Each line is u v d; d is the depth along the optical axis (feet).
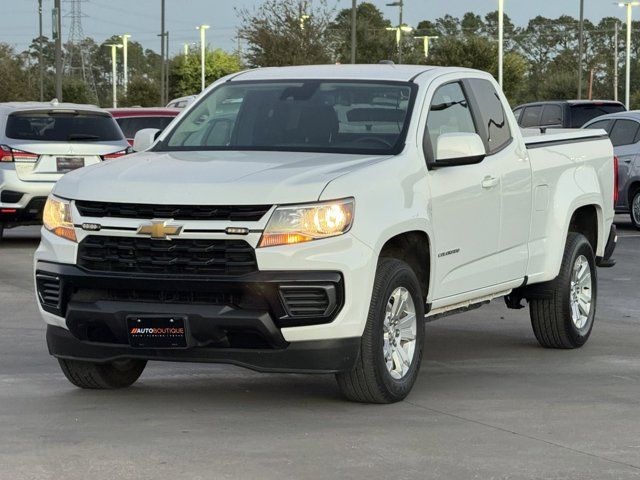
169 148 27.17
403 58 266.57
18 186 56.59
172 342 23.03
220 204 22.67
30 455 20.34
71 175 24.88
